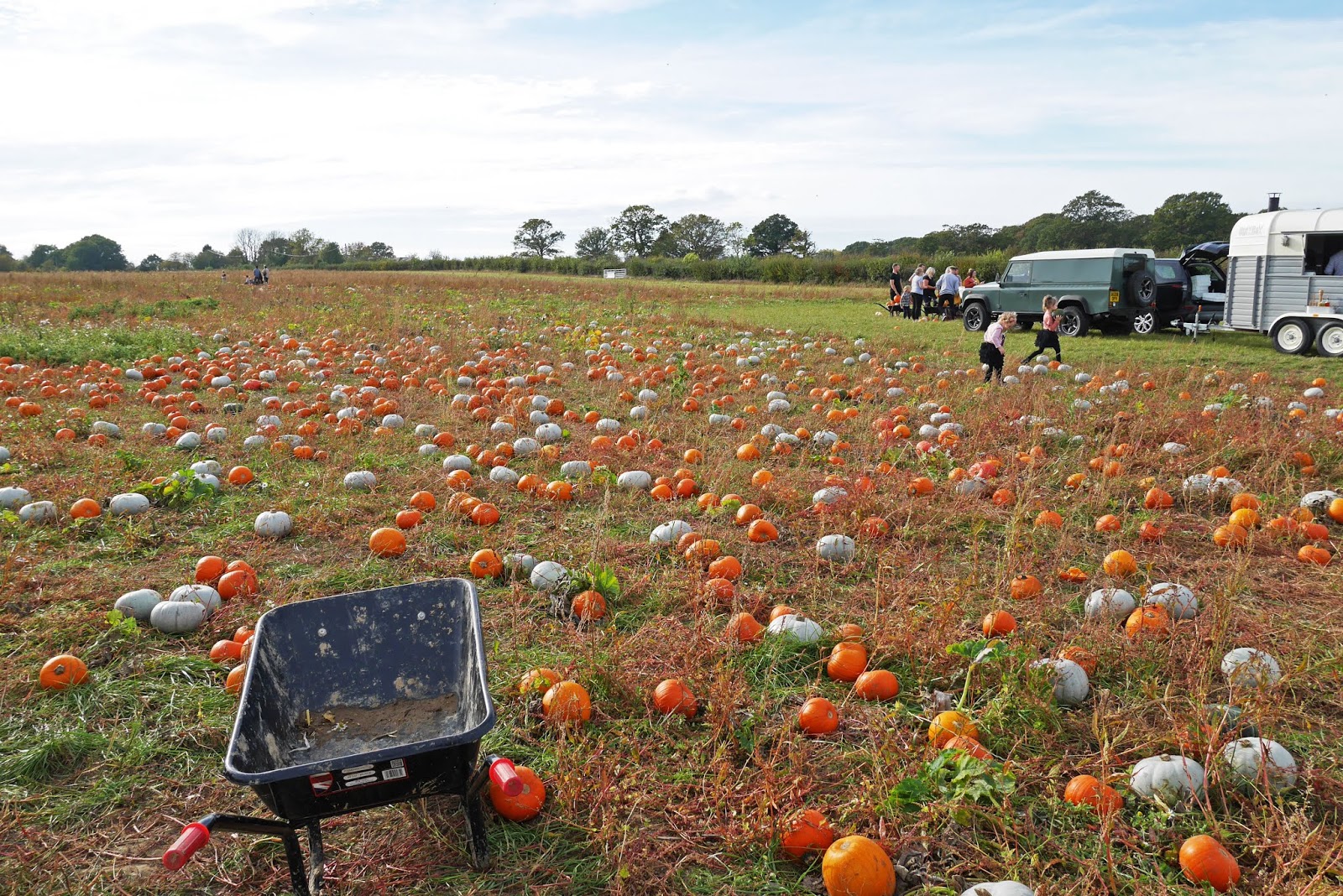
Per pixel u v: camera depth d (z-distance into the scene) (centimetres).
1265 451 793
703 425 991
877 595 497
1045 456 834
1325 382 1210
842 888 301
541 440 937
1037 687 402
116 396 1139
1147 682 419
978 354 1630
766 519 670
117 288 3753
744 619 484
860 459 851
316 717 365
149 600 523
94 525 668
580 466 801
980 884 295
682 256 10962
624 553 617
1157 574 579
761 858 329
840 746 393
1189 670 424
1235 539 617
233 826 281
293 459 864
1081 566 589
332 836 342
